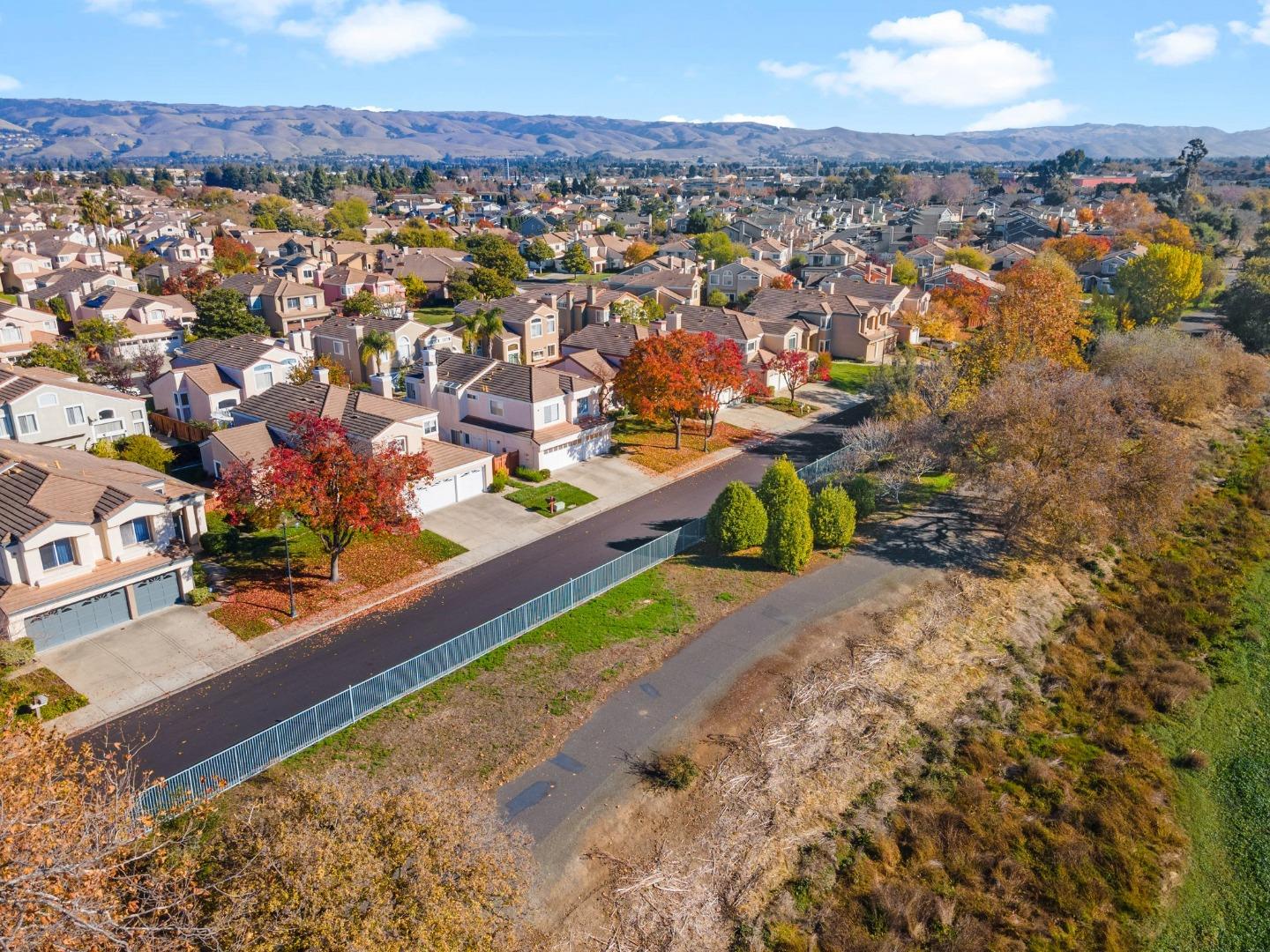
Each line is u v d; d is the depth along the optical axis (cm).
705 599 3834
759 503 4238
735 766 2766
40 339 7581
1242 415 7288
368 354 7131
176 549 3653
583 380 5819
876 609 3784
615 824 2495
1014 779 2916
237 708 2972
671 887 2303
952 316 9319
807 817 2625
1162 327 8300
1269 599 4244
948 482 5425
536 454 5269
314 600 3728
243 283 9400
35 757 1739
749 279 11162
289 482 3484
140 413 5522
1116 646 3791
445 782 2609
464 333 7594
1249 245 16962
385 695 3011
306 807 1800
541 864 2328
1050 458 4456
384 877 1658
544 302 8650
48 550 3291
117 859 1686
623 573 3988
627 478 5378
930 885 2475
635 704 3045
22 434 4975
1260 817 2823
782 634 3547
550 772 2688
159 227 15750
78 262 11919
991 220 18725
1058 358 6369
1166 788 2931
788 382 7638
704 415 6088
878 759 2906
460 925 1639
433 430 5338
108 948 1494
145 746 2748
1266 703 3428
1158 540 4822
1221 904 2492
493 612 3678
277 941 1513
